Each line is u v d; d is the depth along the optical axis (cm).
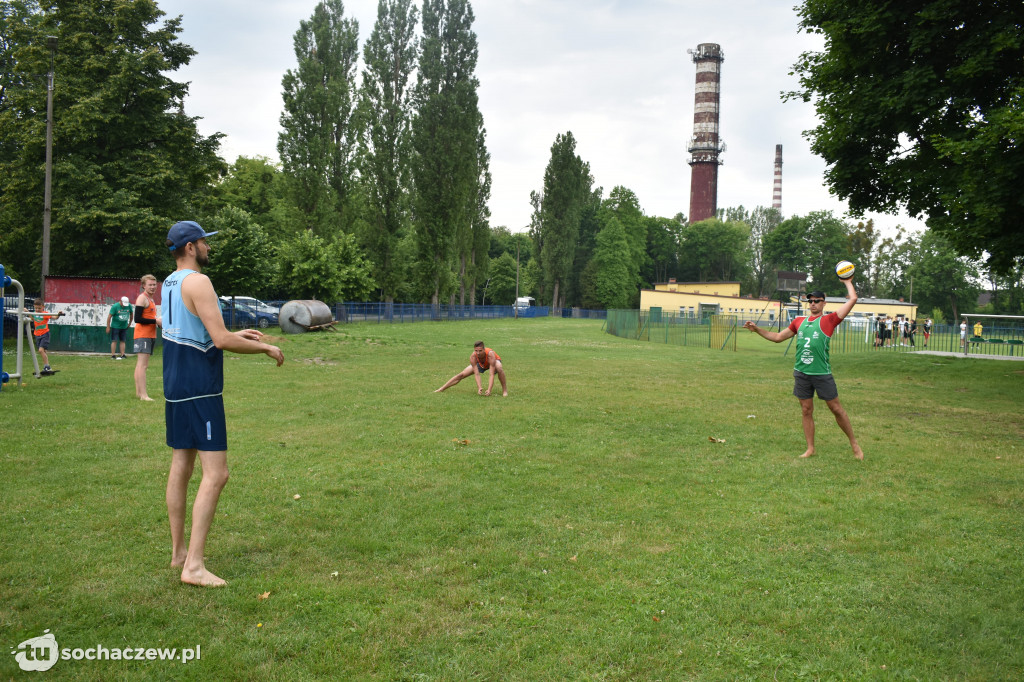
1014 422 1012
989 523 513
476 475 632
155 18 2508
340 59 4919
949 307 8862
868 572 416
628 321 4300
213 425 381
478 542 457
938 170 1563
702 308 6931
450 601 360
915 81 1529
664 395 1273
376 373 1569
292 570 401
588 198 9688
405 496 558
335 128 4988
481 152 7150
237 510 510
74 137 2252
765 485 617
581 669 296
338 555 427
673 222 11094
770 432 890
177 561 398
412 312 5700
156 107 2464
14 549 415
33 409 891
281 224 5659
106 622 327
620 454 736
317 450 720
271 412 963
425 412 983
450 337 3500
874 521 514
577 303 9619
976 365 1831
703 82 12612
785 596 377
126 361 1609
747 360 2369
